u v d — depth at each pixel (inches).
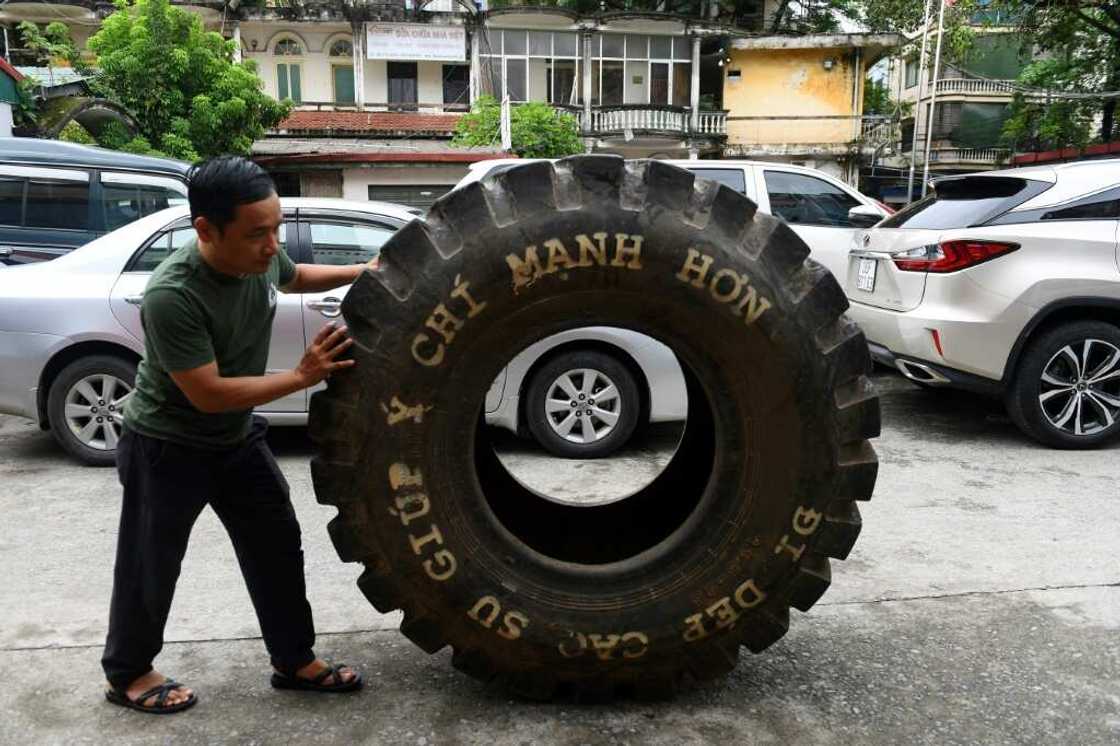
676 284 90.5
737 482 96.0
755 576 95.9
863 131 1099.3
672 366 208.7
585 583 96.4
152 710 100.1
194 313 87.2
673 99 1043.9
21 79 573.0
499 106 826.2
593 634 95.3
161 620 99.7
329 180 811.4
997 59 1221.1
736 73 1064.2
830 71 1059.3
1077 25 829.2
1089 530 161.8
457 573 93.6
